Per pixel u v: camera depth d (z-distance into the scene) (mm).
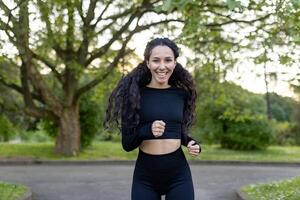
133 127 3344
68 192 9750
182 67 3572
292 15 7473
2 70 16547
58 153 17484
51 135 19719
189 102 3557
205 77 17531
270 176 13070
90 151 18797
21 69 16703
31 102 17188
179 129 3443
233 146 21500
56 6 12938
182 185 3400
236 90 18625
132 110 3344
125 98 3363
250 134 21000
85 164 16234
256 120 21047
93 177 12500
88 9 15062
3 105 17797
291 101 26828
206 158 17266
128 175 13031
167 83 3551
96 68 17359
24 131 26672
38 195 9305
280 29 9820
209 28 15055
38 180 11766
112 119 3441
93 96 18422
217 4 14031
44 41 13828
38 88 16609
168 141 3381
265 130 21000
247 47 14070
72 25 14164
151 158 3377
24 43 12141
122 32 16094
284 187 8602
